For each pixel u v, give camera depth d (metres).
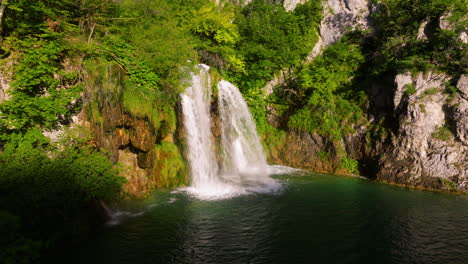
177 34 16.41
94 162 10.83
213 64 22.61
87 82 11.86
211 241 9.77
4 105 9.58
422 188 16.14
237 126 20.14
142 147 13.68
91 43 12.50
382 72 19.64
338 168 19.39
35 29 11.05
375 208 13.10
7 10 10.78
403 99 17.47
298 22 25.97
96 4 13.41
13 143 9.80
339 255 9.19
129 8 15.41
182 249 9.20
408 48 18.91
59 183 9.04
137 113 13.24
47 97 10.45
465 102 15.68
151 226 10.66
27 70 10.05
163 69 14.95
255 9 28.64
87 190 9.92
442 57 16.88
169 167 15.25
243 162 19.97
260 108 23.98
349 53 23.23
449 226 11.30
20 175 8.61
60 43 11.25
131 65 13.90
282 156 21.94
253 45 23.66
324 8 26.44
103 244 9.22
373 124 19.02
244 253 9.12
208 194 14.41
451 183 15.69
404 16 20.16
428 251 9.49
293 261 8.78
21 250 7.20
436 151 16.22
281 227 11.00
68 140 10.95
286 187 16.05
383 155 17.78
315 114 21.02
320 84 21.86
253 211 12.46
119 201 12.11
